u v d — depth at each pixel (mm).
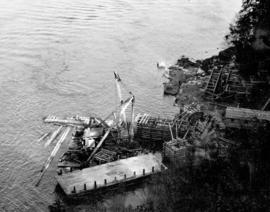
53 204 55750
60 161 64438
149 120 72812
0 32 116938
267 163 58875
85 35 118562
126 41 116125
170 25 131875
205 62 98438
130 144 68875
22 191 59344
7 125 75188
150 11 145750
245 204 52312
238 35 109938
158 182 58188
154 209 53406
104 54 107000
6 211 55844
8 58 101750
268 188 54594
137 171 61406
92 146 67438
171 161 63750
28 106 81688
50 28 121938
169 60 105250
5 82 90500
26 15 132250
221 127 68625
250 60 83312
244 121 67438
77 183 58531
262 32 85375
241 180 56594
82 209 55469
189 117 72438
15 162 65188
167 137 70625
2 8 138125
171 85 89375
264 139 61938
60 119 77000
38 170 63375
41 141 70625
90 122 73938
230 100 78812
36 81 91562
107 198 57594
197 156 61906
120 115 74375
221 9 153875
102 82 92562
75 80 92938
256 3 92625
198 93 83250
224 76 84500
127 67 100500
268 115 67438
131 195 58156
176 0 163125
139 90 89562
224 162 59750
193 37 122250
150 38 119438
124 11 143000
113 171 61406
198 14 145750
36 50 106812
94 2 151125
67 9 140625
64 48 109125
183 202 53656
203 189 55469
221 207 52125
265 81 80125
